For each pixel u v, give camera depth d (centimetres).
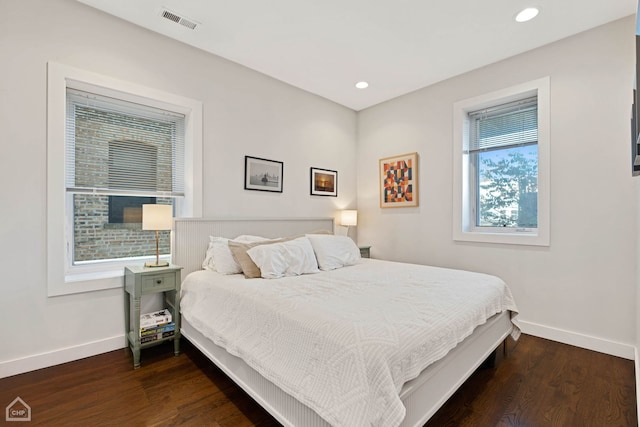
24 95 199
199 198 278
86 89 229
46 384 188
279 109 340
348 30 247
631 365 216
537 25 239
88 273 240
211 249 269
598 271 241
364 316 142
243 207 310
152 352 236
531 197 292
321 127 385
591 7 218
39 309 205
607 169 238
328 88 360
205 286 221
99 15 227
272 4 217
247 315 174
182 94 268
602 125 240
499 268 295
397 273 246
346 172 417
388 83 345
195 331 220
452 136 331
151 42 251
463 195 324
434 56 287
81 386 187
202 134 281
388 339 122
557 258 261
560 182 259
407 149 373
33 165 202
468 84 318
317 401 118
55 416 159
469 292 191
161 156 273
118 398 175
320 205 385
